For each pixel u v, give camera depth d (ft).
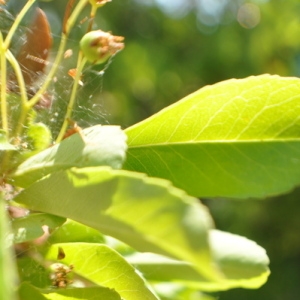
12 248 0.86
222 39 3.31
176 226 0.77
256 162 0.96
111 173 0.83
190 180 0.96
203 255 0.76
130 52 3.25
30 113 0.94
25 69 0.98
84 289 0.89
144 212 0.79
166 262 1.03
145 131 0.95
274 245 3.27
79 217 0.85
